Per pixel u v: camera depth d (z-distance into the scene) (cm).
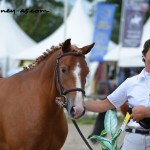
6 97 798
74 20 3152
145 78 704
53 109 766
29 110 770
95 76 3559
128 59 3250
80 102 707
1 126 797
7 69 3316
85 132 1761
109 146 719
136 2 2833
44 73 782
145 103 697
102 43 2647
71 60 727
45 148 782
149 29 3434
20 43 3084
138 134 703
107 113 736
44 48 3008
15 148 780
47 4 5575
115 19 6234
